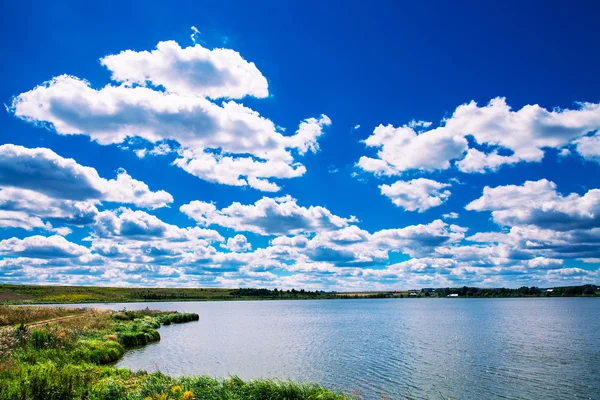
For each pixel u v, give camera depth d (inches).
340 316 4960.6
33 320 2011.6
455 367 1528.1
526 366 1550.2
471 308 6958.7
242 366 1502.2
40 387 642.8
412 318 4407.0
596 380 1318.9
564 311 5644.7
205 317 4768.7
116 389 732.7
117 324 2277.3
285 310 6899.6
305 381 1270.9
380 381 1296.8
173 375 1273.4
